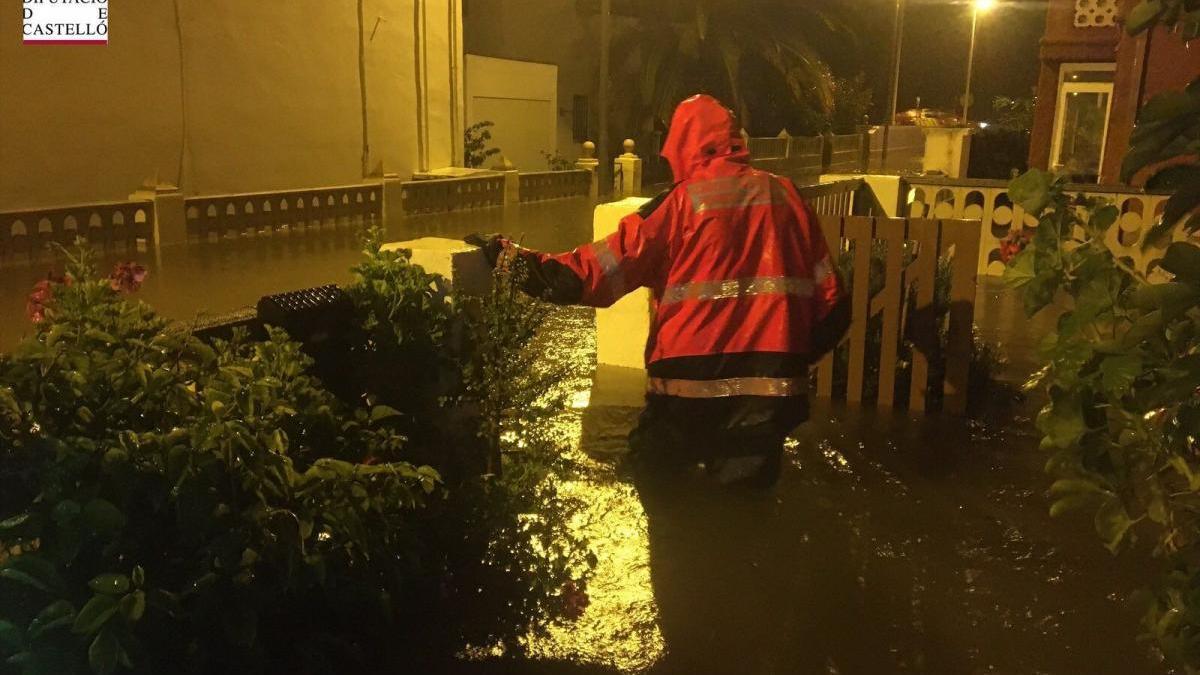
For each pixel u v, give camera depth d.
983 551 4.15
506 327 4.09
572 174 22.89
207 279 10.98
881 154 26.75
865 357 6.38
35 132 13.08
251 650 2.84
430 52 20.20
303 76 17.22
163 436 2.77
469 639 3.43
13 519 2.58
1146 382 2.00
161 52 14.62
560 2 29.47
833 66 36.41
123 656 2.38
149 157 14.64
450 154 21.20
